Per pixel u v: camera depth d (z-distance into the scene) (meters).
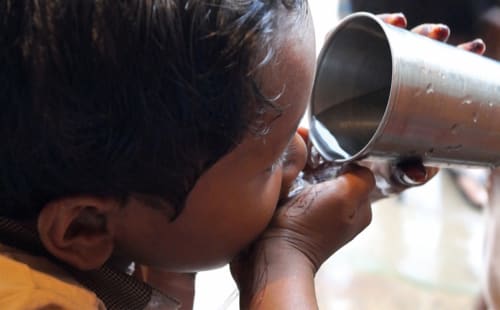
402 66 0.44
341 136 0.50
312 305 0.47
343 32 0.50
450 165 0.52
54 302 0.41
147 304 0.52
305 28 0.42
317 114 0.52
